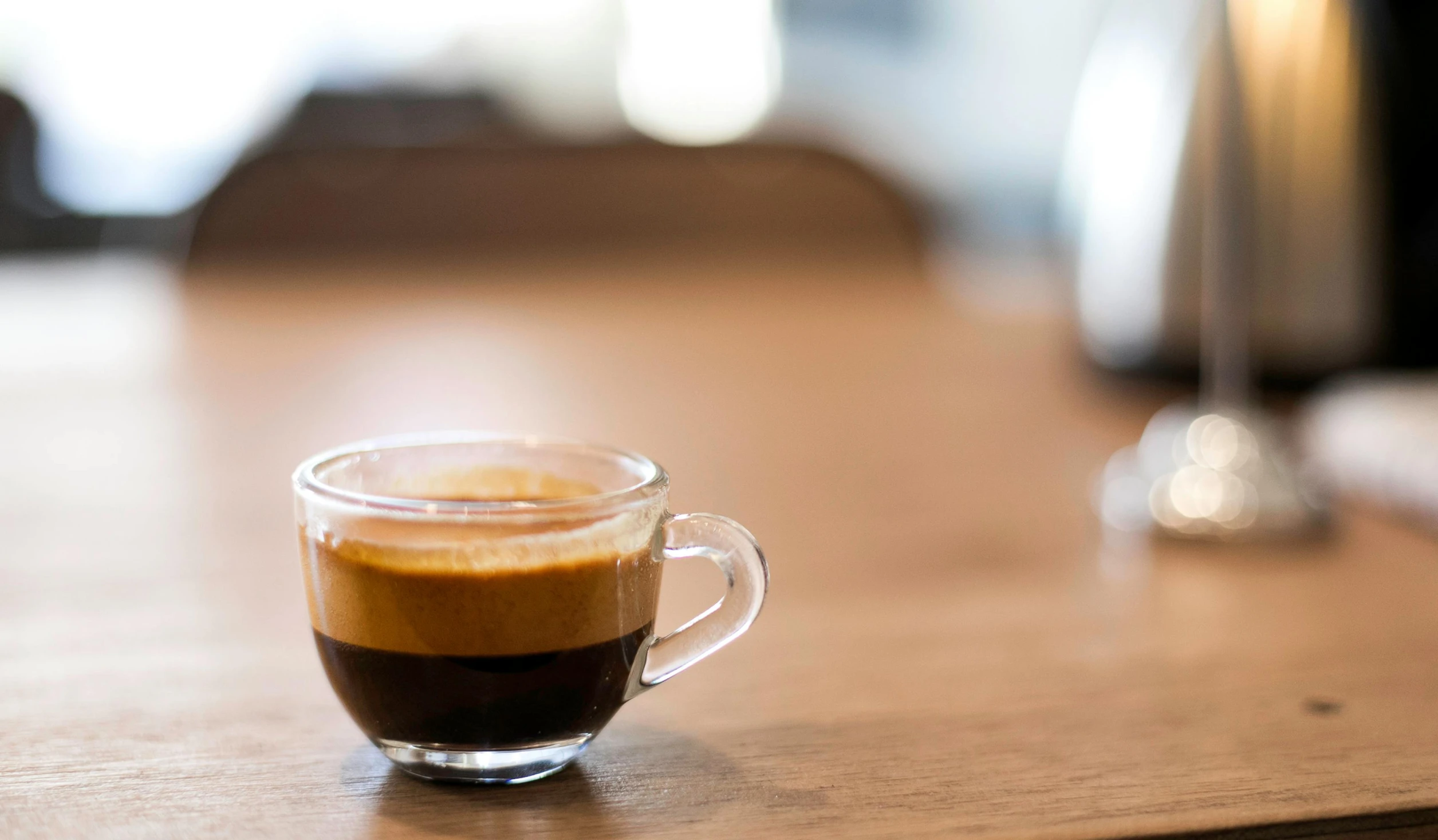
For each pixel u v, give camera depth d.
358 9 3.56
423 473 0.49
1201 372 0.81
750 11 3.85
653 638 0.47
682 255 1.59
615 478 0.49
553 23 3.73
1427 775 0.47
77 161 3.35
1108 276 0.85
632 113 3.86
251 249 1.50
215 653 0.53
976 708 0.50
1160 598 0.57
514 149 1.56
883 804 0.46
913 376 0.93
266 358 0.97
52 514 0.64
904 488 0.68
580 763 0.48
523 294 1.29
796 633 0.55
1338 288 0.79
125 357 0.98
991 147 3.79
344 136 3.08
